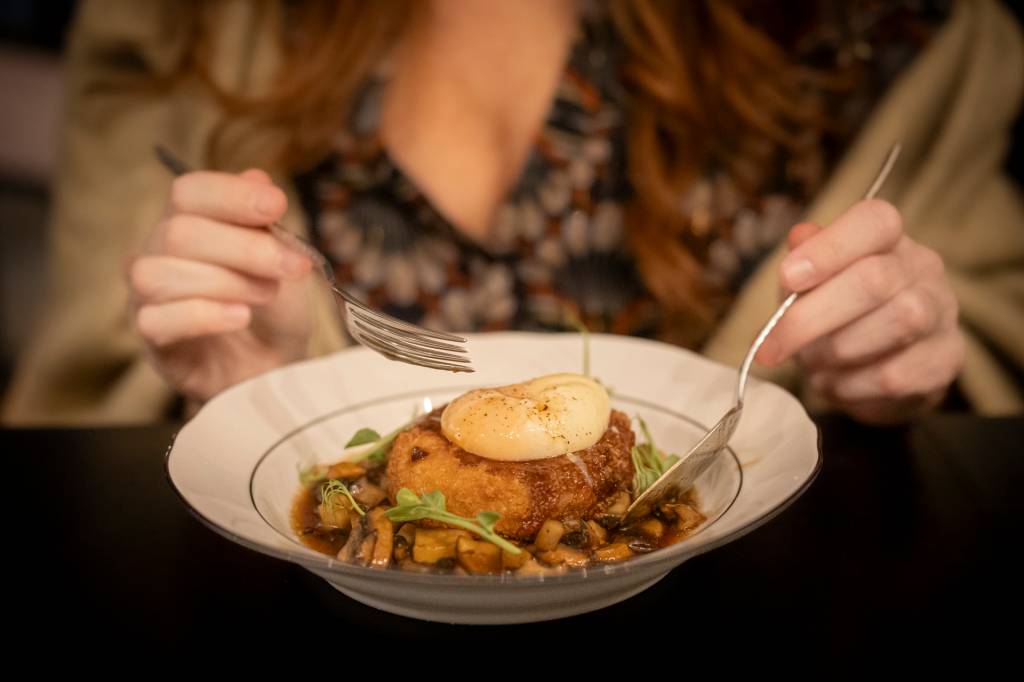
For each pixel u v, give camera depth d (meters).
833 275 0.43
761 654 0.32
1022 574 0.36
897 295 0.47
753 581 0.37
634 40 0.73
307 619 0.35
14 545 0.39
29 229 1.23
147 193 0.81
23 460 0.47
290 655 0.33
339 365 0.48
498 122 0.77
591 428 0.39
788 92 0.77
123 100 0.83
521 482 0.37
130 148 0.83
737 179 0.78
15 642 0.33
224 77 0.81
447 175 0.76
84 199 0.82
